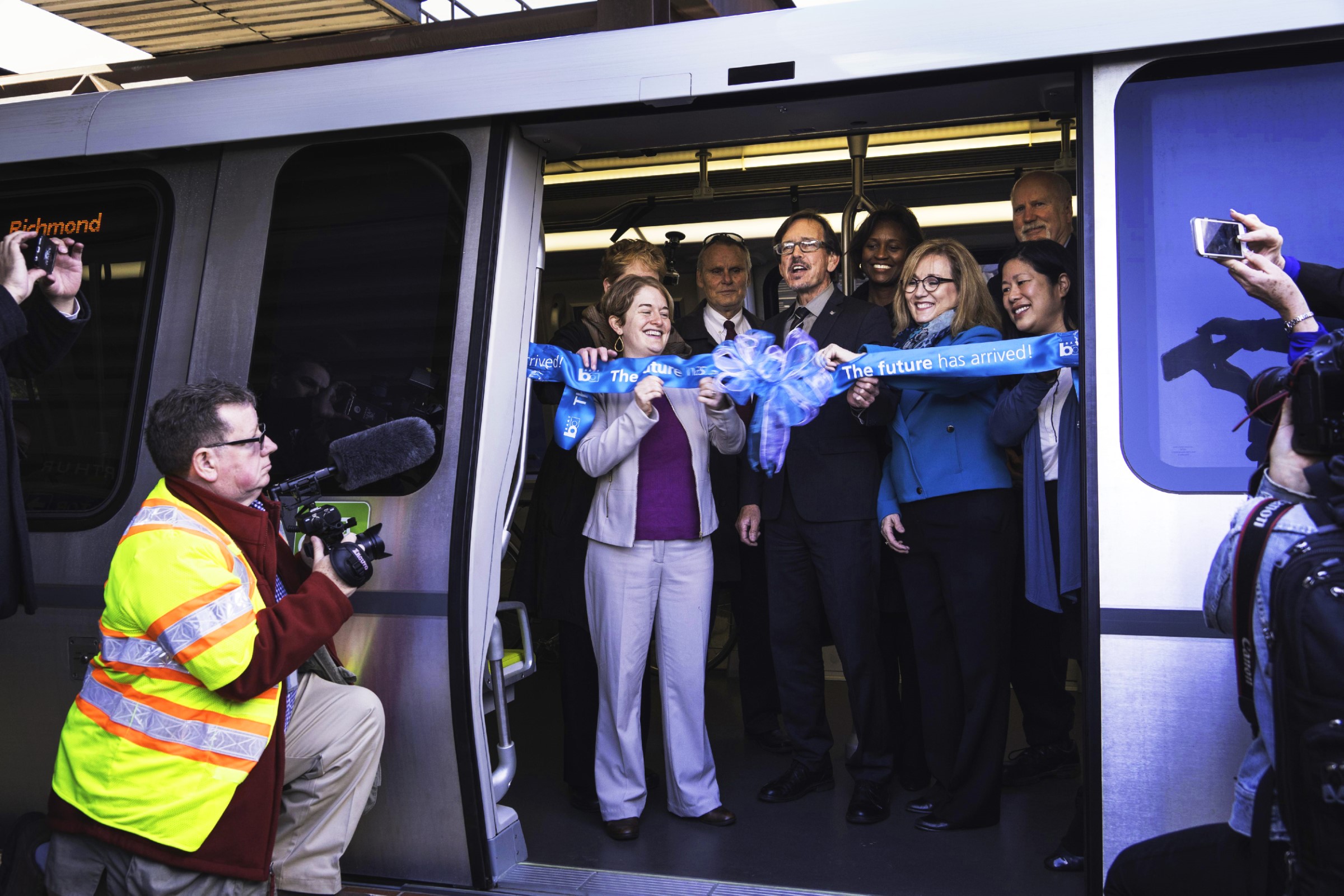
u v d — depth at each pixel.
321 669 2.78
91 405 3.26
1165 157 2.54
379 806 2.93
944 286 3.19
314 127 3.07
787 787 3.55
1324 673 1.65
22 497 2.67
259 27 3.71
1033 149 4.90
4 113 3.38
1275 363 2.45
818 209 5.33
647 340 3.28
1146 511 2.48
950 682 3.27
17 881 2.51
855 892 2.82
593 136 3.11
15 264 2.73
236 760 2.29
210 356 3.18
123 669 2.29
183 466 2.43
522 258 3.08
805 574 3.46
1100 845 2.49
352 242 3.09
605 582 3.28
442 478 2.89
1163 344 2.51
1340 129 2.47
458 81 2.96
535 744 4.26
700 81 2.79
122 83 3.89
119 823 2.25
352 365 3.05
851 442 3.36
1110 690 2.48
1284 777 1.71
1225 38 2.44
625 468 3.27
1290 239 2.47
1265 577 1.82
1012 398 2.97
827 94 2.77
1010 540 3.18
